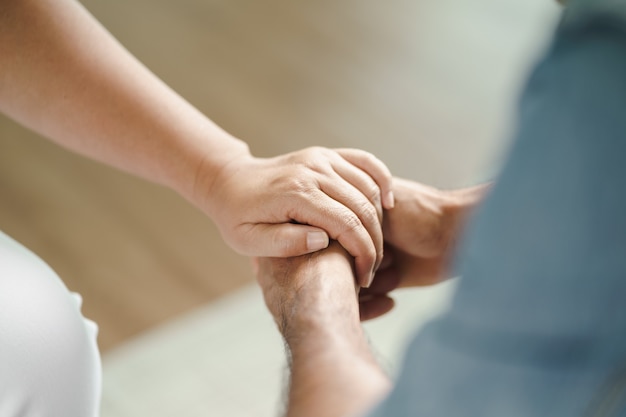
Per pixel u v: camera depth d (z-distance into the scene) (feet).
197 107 7.13
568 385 1.69
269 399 4.92
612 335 1.65
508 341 1.70
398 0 8.68
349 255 3.10
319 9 8.48
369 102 7.27
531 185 1.62
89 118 3.23
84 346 3.05
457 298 1.77
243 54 7.82
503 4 8.59
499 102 7.30
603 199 1.57
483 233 1.71
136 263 5.67
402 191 3.41
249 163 3.24
